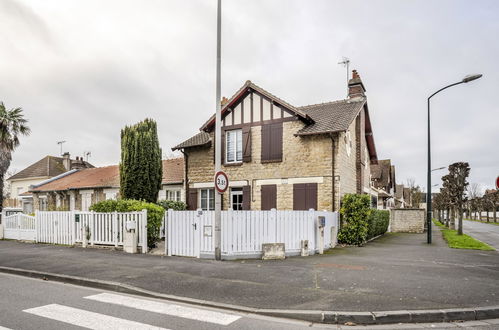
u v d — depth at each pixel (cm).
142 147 1516
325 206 1498
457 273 814
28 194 3216
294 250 1104
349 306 558
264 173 1639
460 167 2086
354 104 1750
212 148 1794
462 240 1627
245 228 1034
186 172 1861
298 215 1130
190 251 1036
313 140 1545
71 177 2906
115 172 2609
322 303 575
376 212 1791
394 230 2434
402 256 1100
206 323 503
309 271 825
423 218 2381
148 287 679
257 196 1645
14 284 750
